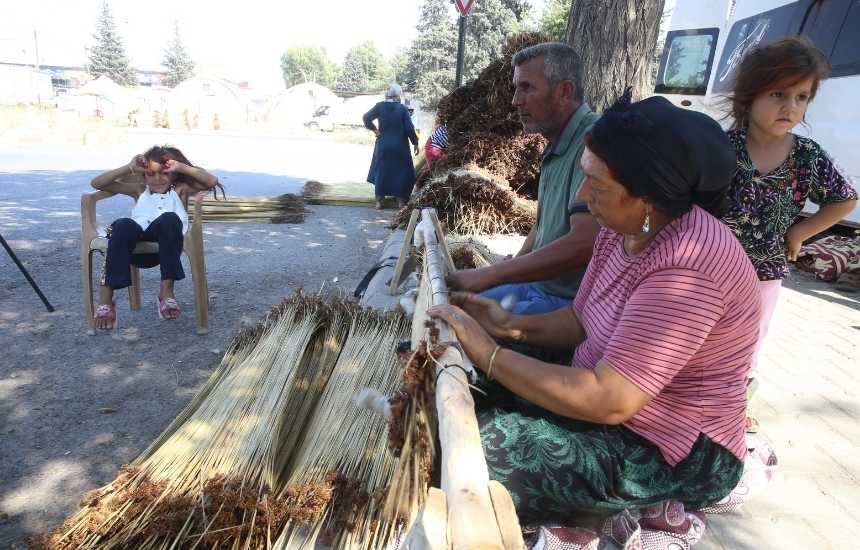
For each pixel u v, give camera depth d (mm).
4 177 11938
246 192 11164
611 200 1479
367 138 36656
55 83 87688
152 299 5035
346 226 8312
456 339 1644
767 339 4492
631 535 1636
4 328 4309
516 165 6355
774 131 2547
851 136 6312
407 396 1602
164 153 4309
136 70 100125
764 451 1988
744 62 2604
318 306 3564
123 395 3441
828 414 3348
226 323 4551
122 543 1972
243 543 1995
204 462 2285
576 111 2660
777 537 2371
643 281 1494
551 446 1542
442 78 46656
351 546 1943
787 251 3010
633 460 1545
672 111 1401
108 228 4152
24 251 6371
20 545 2285
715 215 1551
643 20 5684
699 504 1625
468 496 1090
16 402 3324
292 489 2109
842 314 5230
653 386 1418
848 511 2537
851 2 6355
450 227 5848
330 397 2738
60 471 2750
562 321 2033
